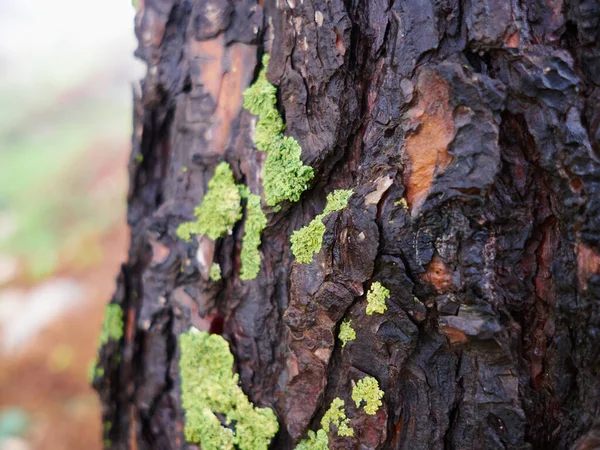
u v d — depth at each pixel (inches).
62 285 56.0
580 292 13.0
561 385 13.4
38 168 78.7
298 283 14.2
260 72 15.1
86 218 65.9
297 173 14.5
